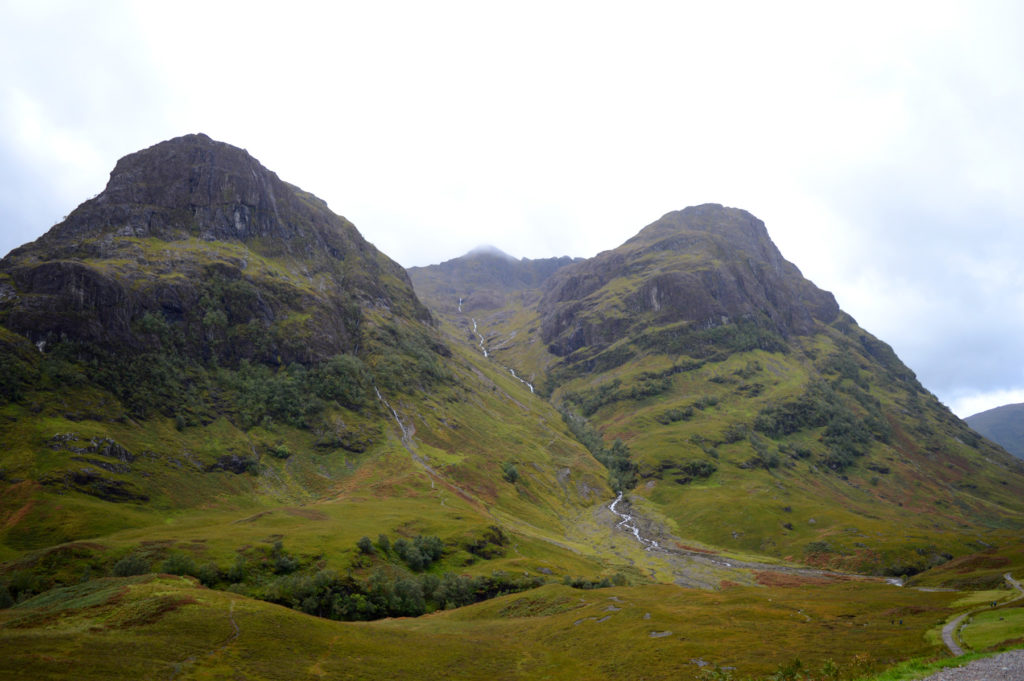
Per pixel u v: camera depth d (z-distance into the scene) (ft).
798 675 178.40
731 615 285.84
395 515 592.60
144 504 554.87
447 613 369.71
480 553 541.34
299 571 421.18
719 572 601.21
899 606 287.07
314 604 374.43
